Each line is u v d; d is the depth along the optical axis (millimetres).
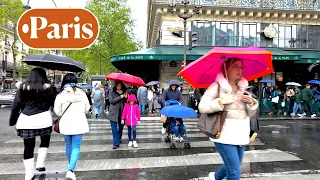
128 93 7918
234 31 22234
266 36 22516
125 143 8344
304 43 23406
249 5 22344
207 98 3514
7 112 20297
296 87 19594
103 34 36875
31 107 4777
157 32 28875
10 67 49094
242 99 3502
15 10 34844
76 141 4941
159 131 10742
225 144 3453
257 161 6293
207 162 6184
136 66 25594
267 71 3844
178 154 6957
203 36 21750
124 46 37938
